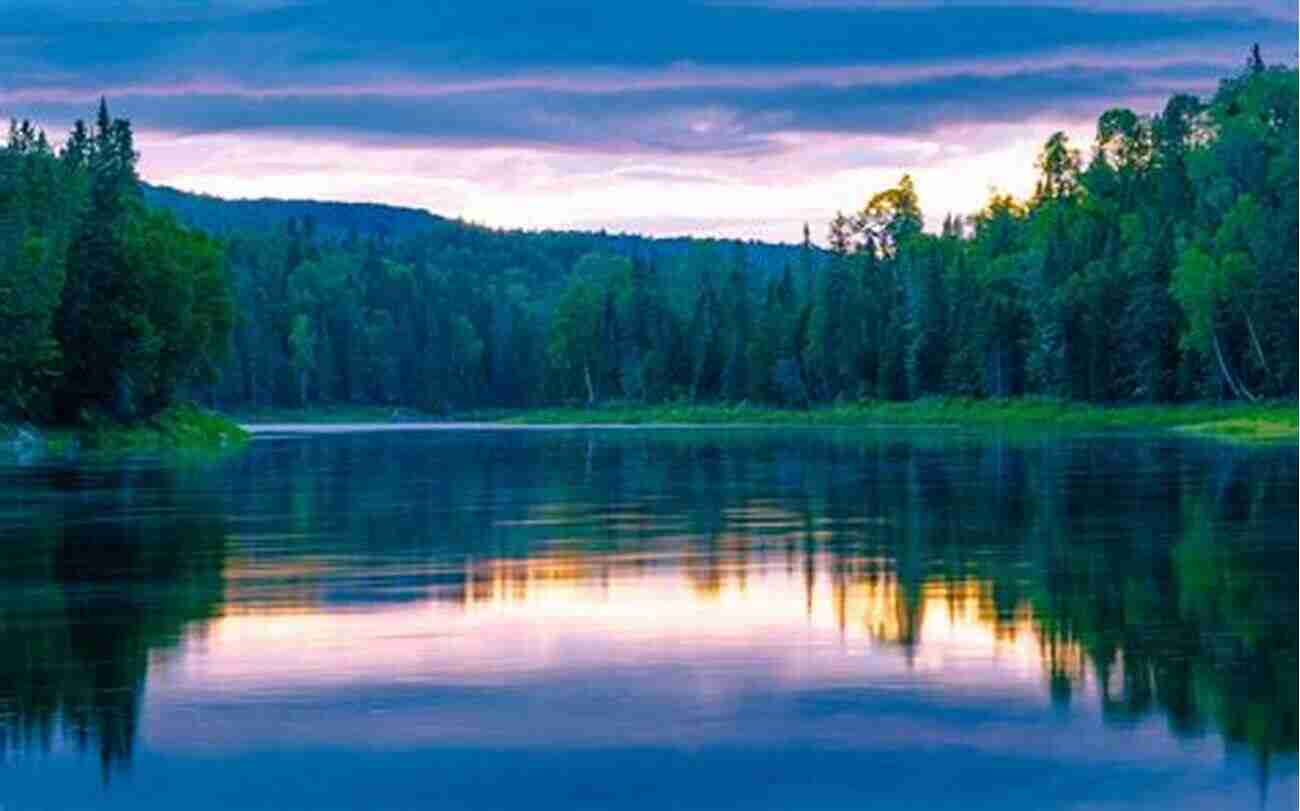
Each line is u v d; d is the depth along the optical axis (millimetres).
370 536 66438
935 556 58375
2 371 148000
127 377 158375
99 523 71500
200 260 181250
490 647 42375
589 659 40875
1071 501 78750
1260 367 192000
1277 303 190500
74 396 157500
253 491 90938
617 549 61719
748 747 33000
